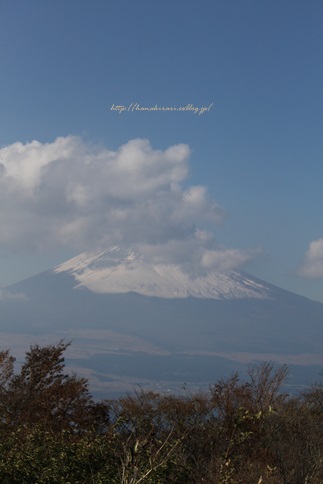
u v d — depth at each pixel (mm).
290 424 18031
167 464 12875
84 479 12695
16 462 12664
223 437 16266
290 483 14383
